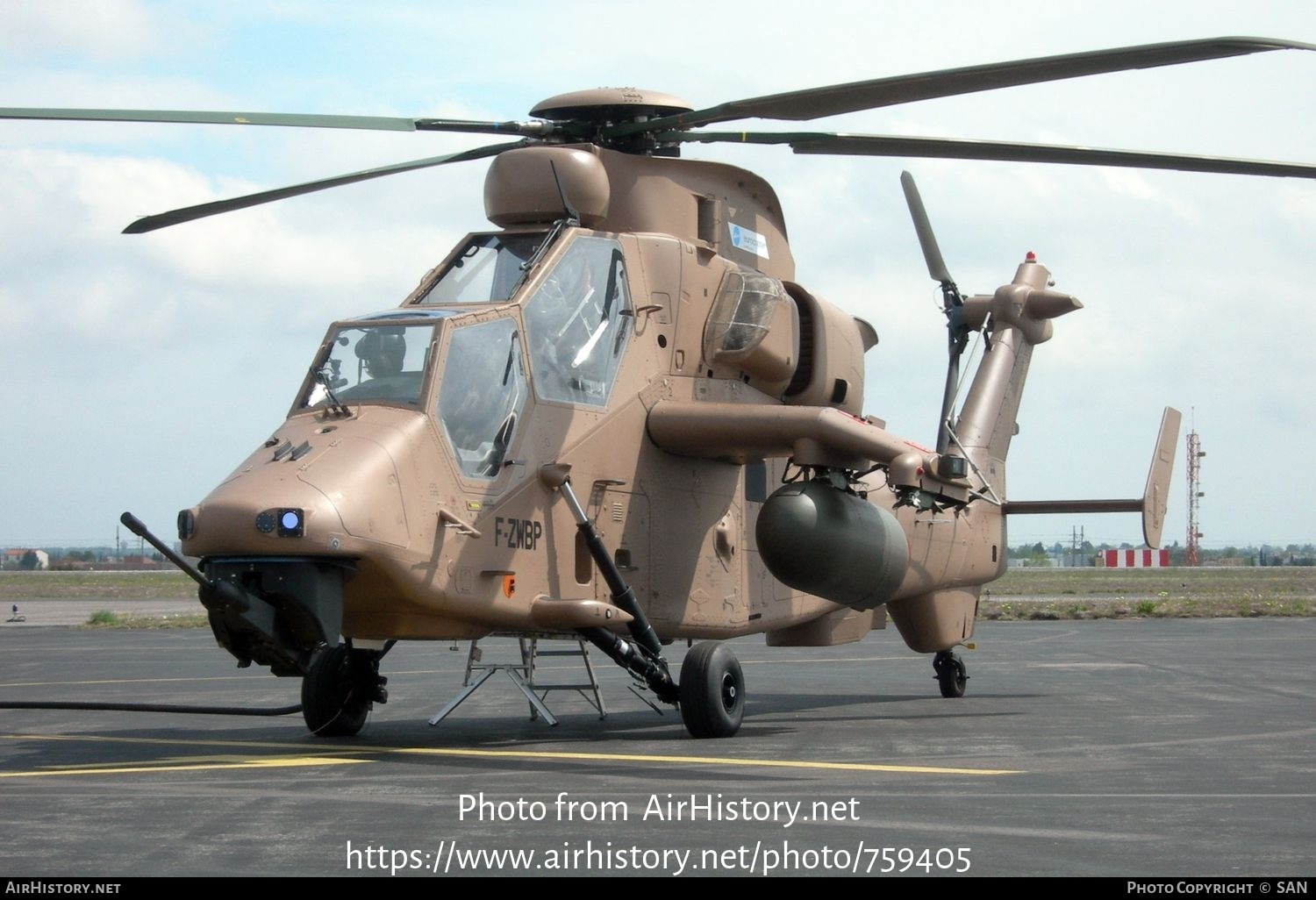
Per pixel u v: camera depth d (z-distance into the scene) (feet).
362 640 36.04
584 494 38.37
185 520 32.71
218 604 32.68
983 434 56.59
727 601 43.93
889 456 40.16
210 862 21.13
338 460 32.99
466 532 34.40
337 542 31.68
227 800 26.68
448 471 34.58
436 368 35.06
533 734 40.37
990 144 38.50
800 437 39.47
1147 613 129.18
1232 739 38.40
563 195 39.22
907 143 38.65
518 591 36.17
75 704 38.52
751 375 44.83
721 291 43.86
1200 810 26.03
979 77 32.71
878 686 60.18
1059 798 27.32
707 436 40.42
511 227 41.50
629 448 40.09
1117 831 23.88
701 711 38.58
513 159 40.88
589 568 38.63
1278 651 78.95
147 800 26.66
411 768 31.45
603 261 40.16
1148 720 44.01
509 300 37.68
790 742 37.91
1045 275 59.77
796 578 39.91
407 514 33.30
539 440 37.09
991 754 34.94
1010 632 101.91
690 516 42.50
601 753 34.96
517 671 44.27
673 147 44.62
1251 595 191.11
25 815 25.00
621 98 41.93
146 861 21.16
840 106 35.96
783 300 44.52
